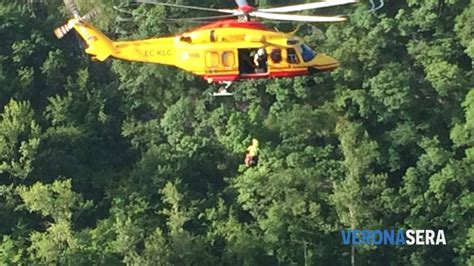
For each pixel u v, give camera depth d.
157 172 84.88
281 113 87.81
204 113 88.69
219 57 50.72
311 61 50.75
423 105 88.56
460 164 82.81
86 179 86.31
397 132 85.81
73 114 89.06
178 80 89.69
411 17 89.69
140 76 89.81
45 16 96.19
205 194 85.75
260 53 50.34
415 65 90.50
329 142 87.00
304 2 92.56
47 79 90.88
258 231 81.19
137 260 75.25
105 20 92.19
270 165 84.62
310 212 80.19
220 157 87.88
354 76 87.75
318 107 88.81
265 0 92.81
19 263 75.75
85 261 76.56
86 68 91.38
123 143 91.00
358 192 79.31
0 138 83.25
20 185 82.38
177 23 90.81
